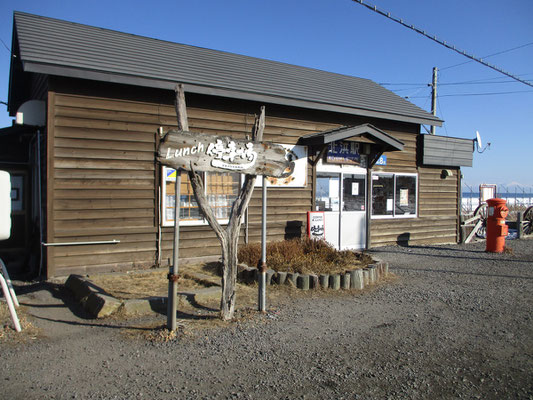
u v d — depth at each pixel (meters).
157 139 8.37
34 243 9.19
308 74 12.92
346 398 3.51
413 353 4.48
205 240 9.05
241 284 7.17
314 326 5.25
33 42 7.82
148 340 4.62
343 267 7.84
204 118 8.96
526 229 16.03
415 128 12.86
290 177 10.18
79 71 7.27
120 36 10.38
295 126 10.25
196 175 5.03
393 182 12.50
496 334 5.11
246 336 4.83
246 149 5.23
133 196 8.17
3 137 10.66
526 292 7.19
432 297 6.77
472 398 3.59
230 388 3.62
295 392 3.59
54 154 7.39
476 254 11.38
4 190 4.70
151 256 8.41
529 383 3.87
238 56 12.30
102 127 7.83
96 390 3.53
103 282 6.75
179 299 5.84
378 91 13.80
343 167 11.27
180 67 9.26
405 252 11.44
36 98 9.51
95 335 4.76
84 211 7.67
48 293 6.48
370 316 5.72
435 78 20.83
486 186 23.50
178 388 3.60
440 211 13.62
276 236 10.05
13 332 4.72
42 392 3.47
